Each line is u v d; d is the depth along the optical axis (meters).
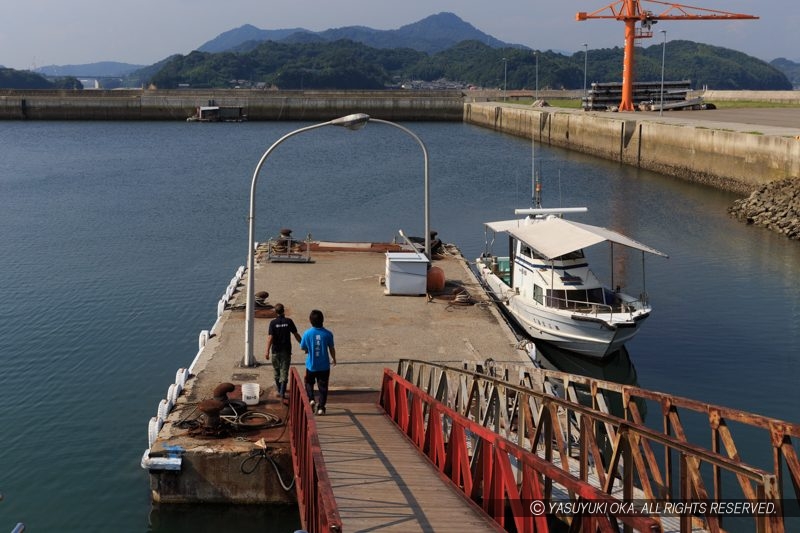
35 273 36.69
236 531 15.13
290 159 88.69
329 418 16.55
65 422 20.66
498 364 20.56
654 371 24.92
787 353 26.23
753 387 23.39
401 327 24.17
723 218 51.94
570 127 103.62
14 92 158.38
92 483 17.42
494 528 9.70
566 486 7.92
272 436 16.14
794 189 49.88
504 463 9.68
